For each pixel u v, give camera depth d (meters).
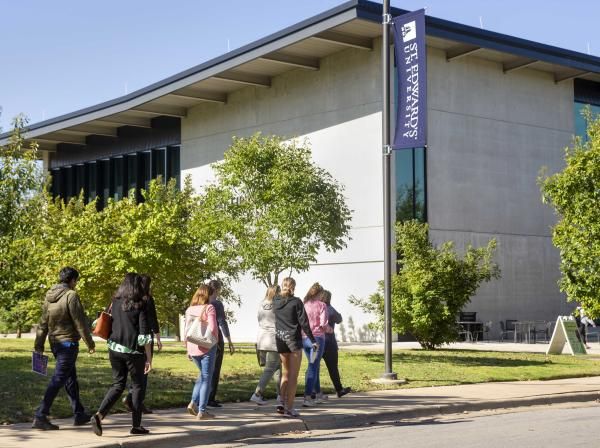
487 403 14.03
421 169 32.75
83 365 18.61
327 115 34.84
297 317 12.18
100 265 24.42
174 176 44.12
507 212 35.12
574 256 20.91
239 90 39.28
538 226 36.16
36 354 10.95
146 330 10.34
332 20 30.80
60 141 50.34
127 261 24.36
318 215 24.34
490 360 22.05
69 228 25.91
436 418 12.88
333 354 14.52
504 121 35.50
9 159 20.11
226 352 25.34
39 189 20.56
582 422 12.09
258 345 12.85
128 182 47.84
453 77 33.97
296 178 24.30
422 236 25.42
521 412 13.55
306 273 35.06
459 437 10.59
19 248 20.25
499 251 34.62
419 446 9.85
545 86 37.25
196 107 42.03
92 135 50.41
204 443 10.56
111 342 10.34
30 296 25.83
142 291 10.46
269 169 24.91
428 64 33.19
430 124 33.03
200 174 41.56
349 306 33.31
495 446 9.78
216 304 13.17
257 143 25.45
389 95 17.59
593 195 20.83
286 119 36.75
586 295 21.06
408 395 14.86
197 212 25.80
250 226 24.67
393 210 32.19
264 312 12.91
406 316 25.36
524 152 36.06
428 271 24.83
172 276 25.17
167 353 24.75
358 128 33.50
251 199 24.86
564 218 22.02
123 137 47.81
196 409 12.06
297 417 12.05
